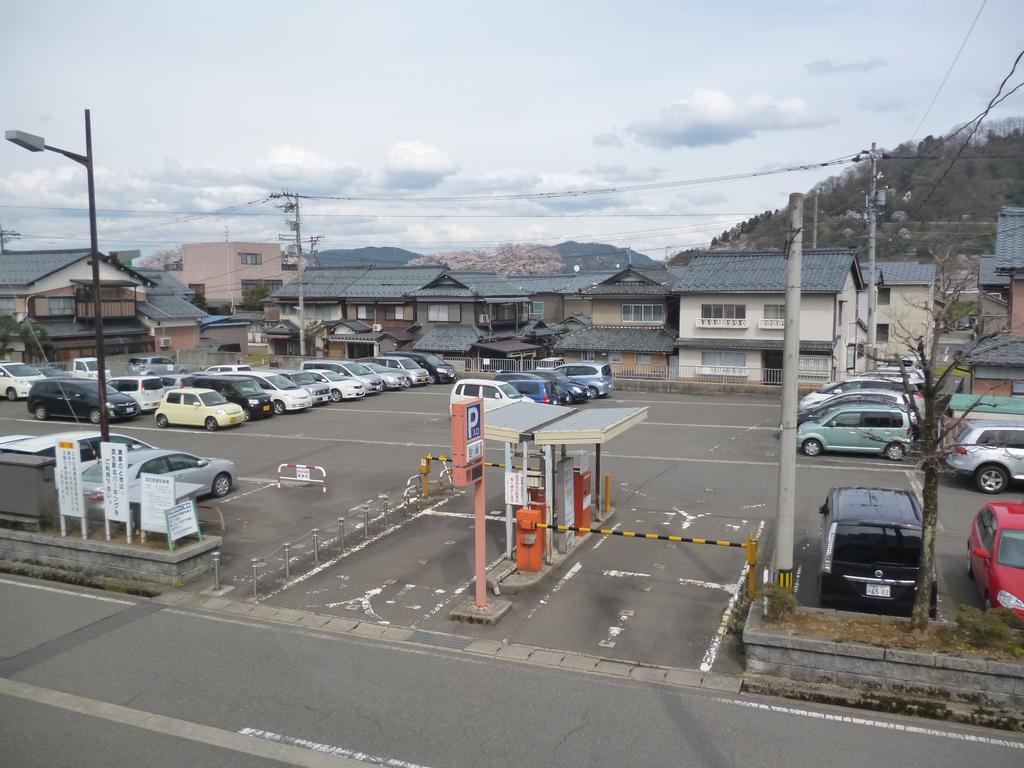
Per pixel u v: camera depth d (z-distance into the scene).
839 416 21.44
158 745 7.61
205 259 85.31
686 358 38.81
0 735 7.81
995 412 20.11
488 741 7.59
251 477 19.36
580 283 66.00
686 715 8.08
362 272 55.03
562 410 14.85
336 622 10.70
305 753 7.43
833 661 8.58
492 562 13.09
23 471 13.51
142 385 30.09
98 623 10.71
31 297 43.38
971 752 7.34
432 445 23.33
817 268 36.41
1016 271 24.88
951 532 14.45
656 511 16.09
